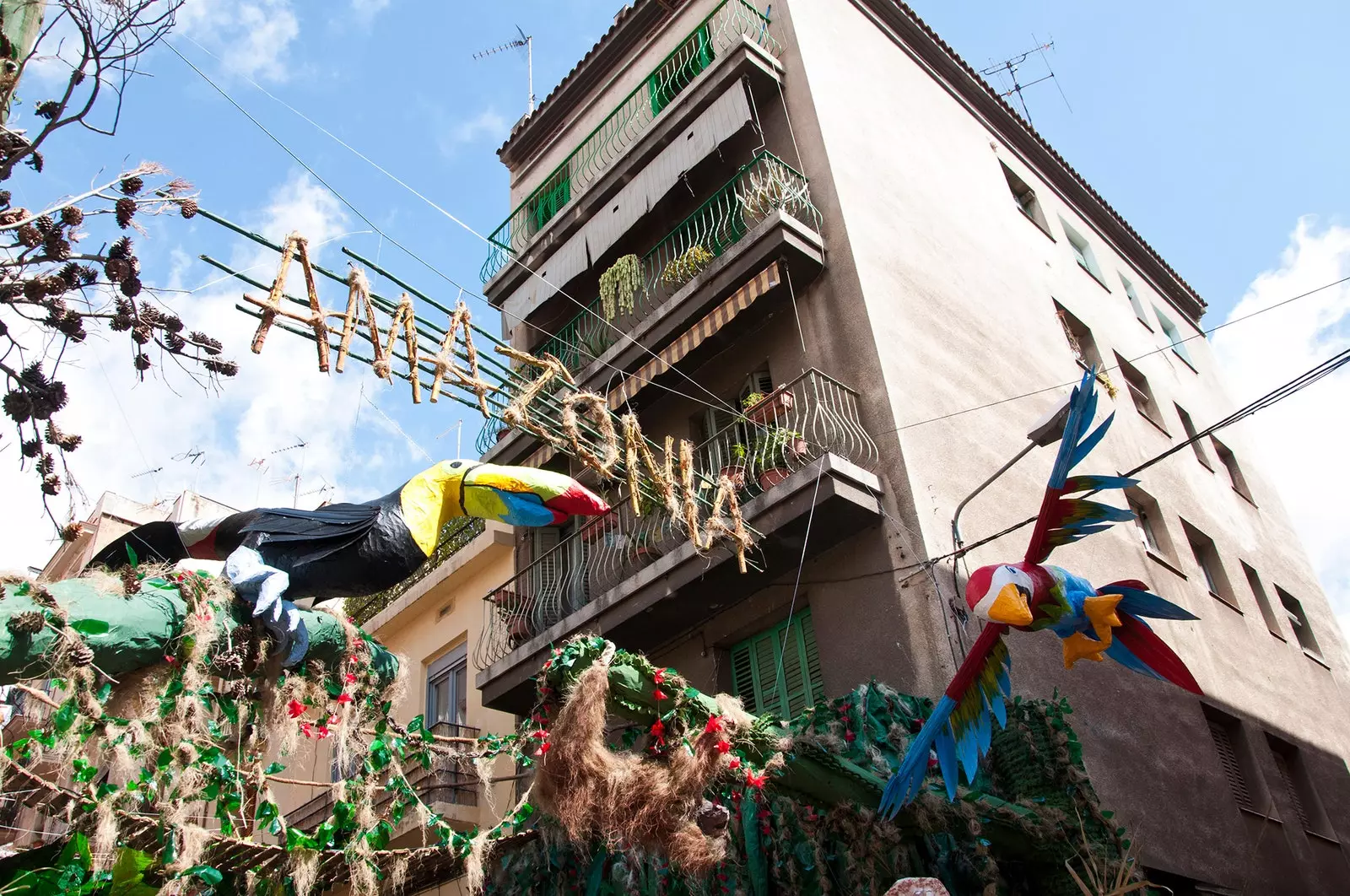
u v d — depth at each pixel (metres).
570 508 6.95
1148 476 15.22
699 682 11.45
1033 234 17.09
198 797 5.50
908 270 13.07
